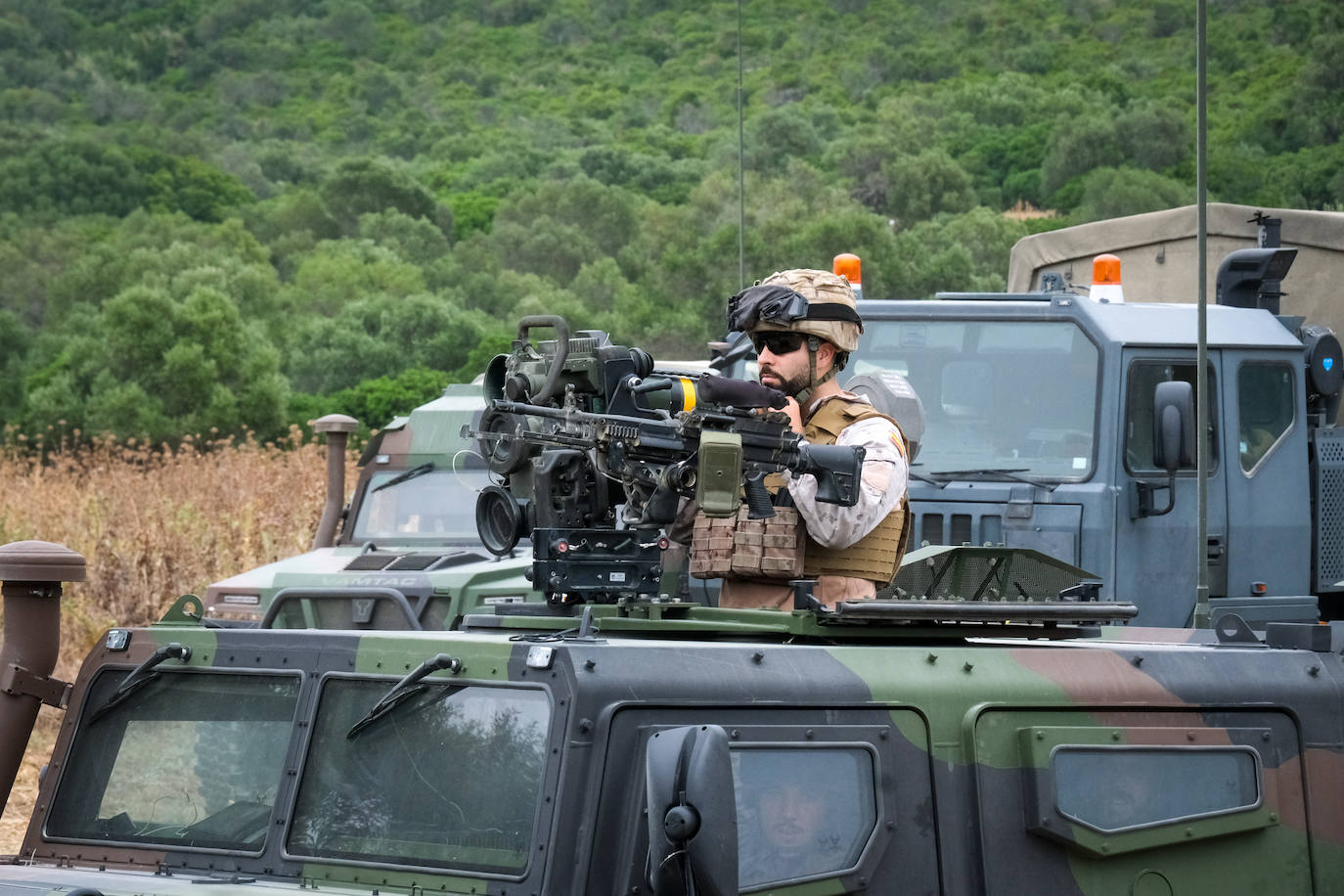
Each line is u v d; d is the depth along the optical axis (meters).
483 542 7.07
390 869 5.67
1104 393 15.46
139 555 24.58
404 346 123.38
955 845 6.10
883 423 7.29
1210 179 128.75
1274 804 6.89
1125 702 6.60
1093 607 6.98
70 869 6.46
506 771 5.53
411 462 19.88
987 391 15.81
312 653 6.21
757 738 5.68
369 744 5.94
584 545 6.68
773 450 6.43
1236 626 7.62
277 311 140.00
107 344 75.75
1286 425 16.48
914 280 120.88
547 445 6.73
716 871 4.80
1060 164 166.50
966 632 6.89
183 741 6.55
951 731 6.19
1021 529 15.37
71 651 22.69
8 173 197.12
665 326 128.38
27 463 37.31
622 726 5.43
